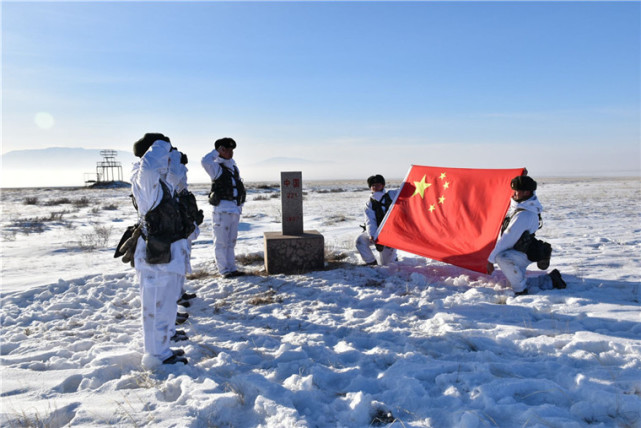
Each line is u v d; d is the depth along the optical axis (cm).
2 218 2259
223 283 662
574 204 2189
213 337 448
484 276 643
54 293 653
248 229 1631
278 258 701
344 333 452
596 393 279
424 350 385
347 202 3145
